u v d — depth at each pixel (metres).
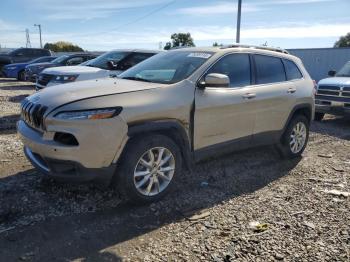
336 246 3.42
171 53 5.35
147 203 4.17
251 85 5.23
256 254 3.26
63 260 3.11
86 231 3.58
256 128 5.32
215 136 4.75
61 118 3.68
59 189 4.45
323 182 5.12
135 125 3.91
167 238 3.51
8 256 3.13
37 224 3.66
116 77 5.20
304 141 6.35
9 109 10.25
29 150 4.31
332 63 24.12
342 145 7.42
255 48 5.53
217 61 4.82
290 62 6.07
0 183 4.58
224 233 3.60
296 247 3.39
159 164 4.20
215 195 4.54
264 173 5.43
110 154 3.79
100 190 4.46
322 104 9.89
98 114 3.68
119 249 3.30
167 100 4.16
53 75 9.20
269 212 4.11
